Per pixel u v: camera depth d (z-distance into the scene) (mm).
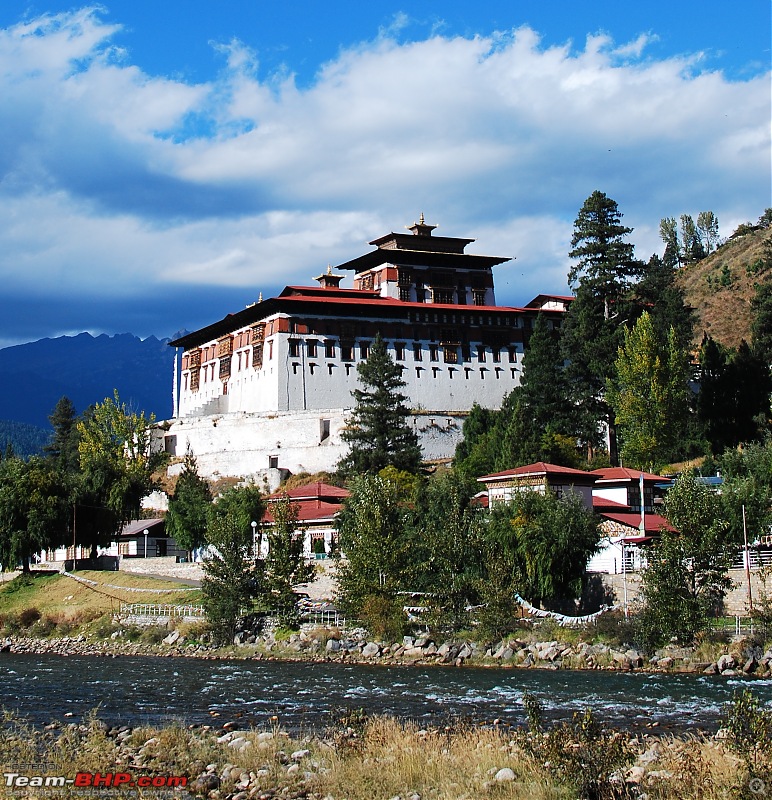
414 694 59438
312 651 81438
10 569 122125
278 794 35250
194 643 88500
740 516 86750
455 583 82062
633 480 105438
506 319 166125
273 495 129500
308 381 153375
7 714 50062
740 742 33312
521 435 120500
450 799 33906
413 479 122375
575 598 83750
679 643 71062
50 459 184875
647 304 150375
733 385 128125
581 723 35656
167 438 159500
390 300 162125
